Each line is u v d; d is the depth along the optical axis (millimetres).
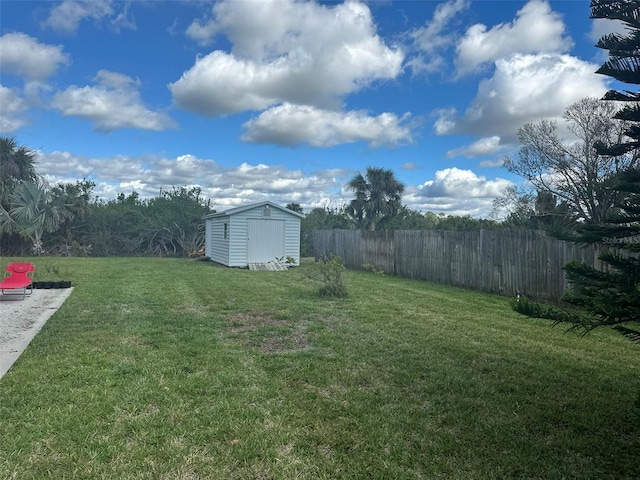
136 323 6066
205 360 4492
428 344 5332
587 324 2537
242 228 15734
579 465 2656
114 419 3104
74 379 3840
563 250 8188
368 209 22969
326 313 7098
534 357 4902
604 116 12625
